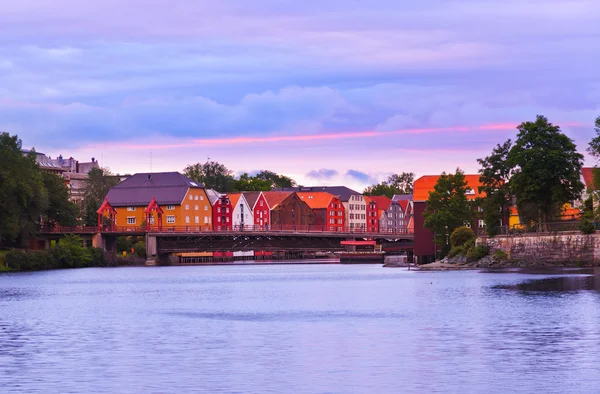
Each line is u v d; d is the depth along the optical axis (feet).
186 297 322.34
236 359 159.63
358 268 618.85
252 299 305.32
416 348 168.45
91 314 251.60
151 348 174.70
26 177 605.73
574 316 210.59
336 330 200.23
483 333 186.19
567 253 439.22
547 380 135.54
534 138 454.40
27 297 328.29
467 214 533.55
